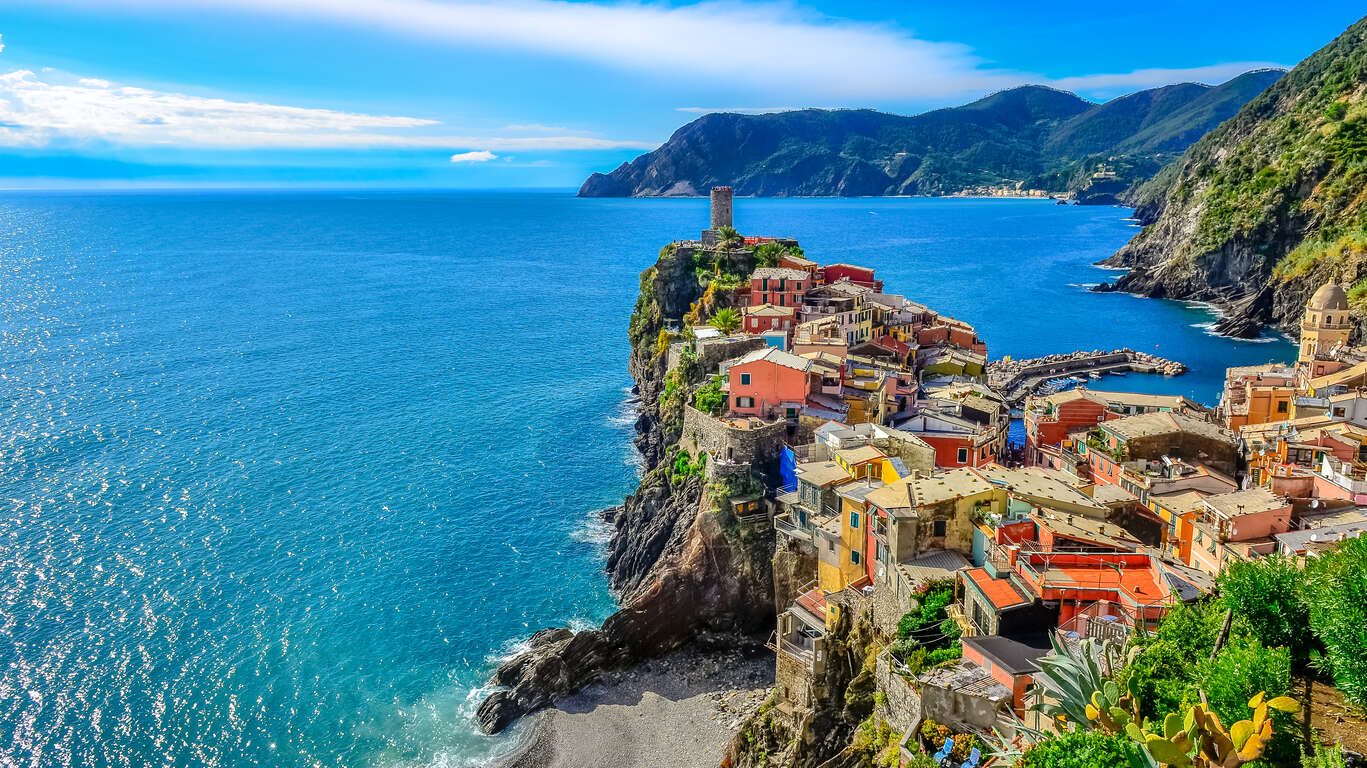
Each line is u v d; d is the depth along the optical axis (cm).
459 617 10344
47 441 15012
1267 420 11175
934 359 15150
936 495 7231
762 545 10031
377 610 10400
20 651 9319
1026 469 8512
